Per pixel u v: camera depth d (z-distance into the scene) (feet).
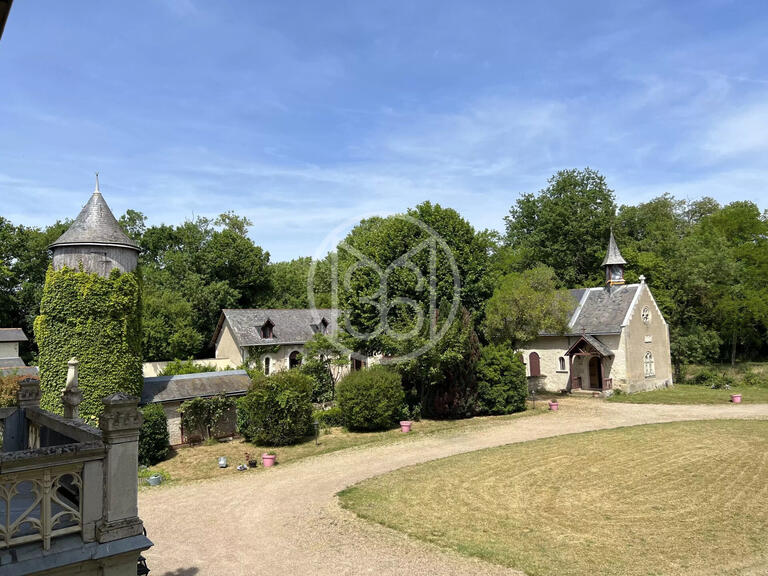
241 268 183.83
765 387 118.73
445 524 43.34
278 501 51.65
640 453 64.69
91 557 18.11
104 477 19.11
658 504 46.78
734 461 59.77
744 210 169.89
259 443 80.64
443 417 96.17
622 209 190.60
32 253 163.84
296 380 81.20
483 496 50.37
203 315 170.50
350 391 86.33
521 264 181.16
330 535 41.78
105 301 72.33
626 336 115.96
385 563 36.22
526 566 35.04
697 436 72.90
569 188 179.93
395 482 56.13
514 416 94.63
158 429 71.72
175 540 41.75
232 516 47.57
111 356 72.74
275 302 192.65
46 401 70.95
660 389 122.83
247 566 36.50
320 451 73.92
